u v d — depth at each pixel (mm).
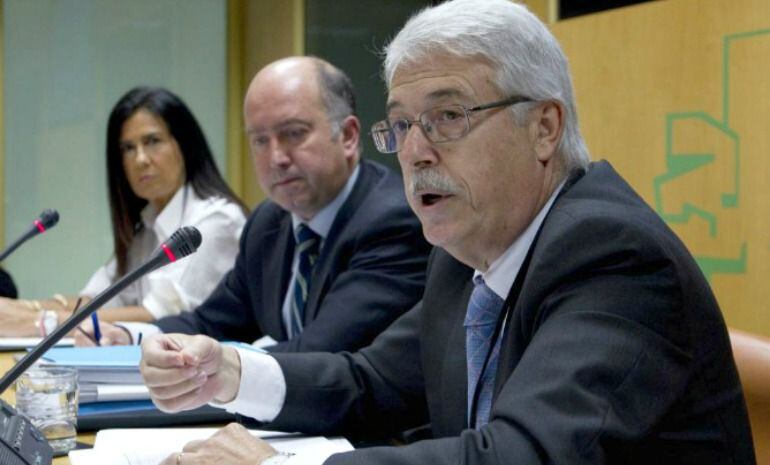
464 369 1831
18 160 5699
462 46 1623
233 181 6227
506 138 1646
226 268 4020
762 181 3141
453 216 1675
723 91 3266
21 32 5680
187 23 6090
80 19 5824
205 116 6164
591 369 1373
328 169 2912
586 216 1534
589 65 3791
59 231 5812
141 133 4109
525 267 1671
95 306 1774
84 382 2131
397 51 1690
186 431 1955
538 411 1348
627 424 1365
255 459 1591
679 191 3436
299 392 2016
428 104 1643
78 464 1703
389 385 2111
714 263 3311
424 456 1392
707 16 3316
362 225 2834
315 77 2955
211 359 1923
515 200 1675
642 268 1476
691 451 1522
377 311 2707
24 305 3500
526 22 1668
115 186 4262
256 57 6055
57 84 5781
